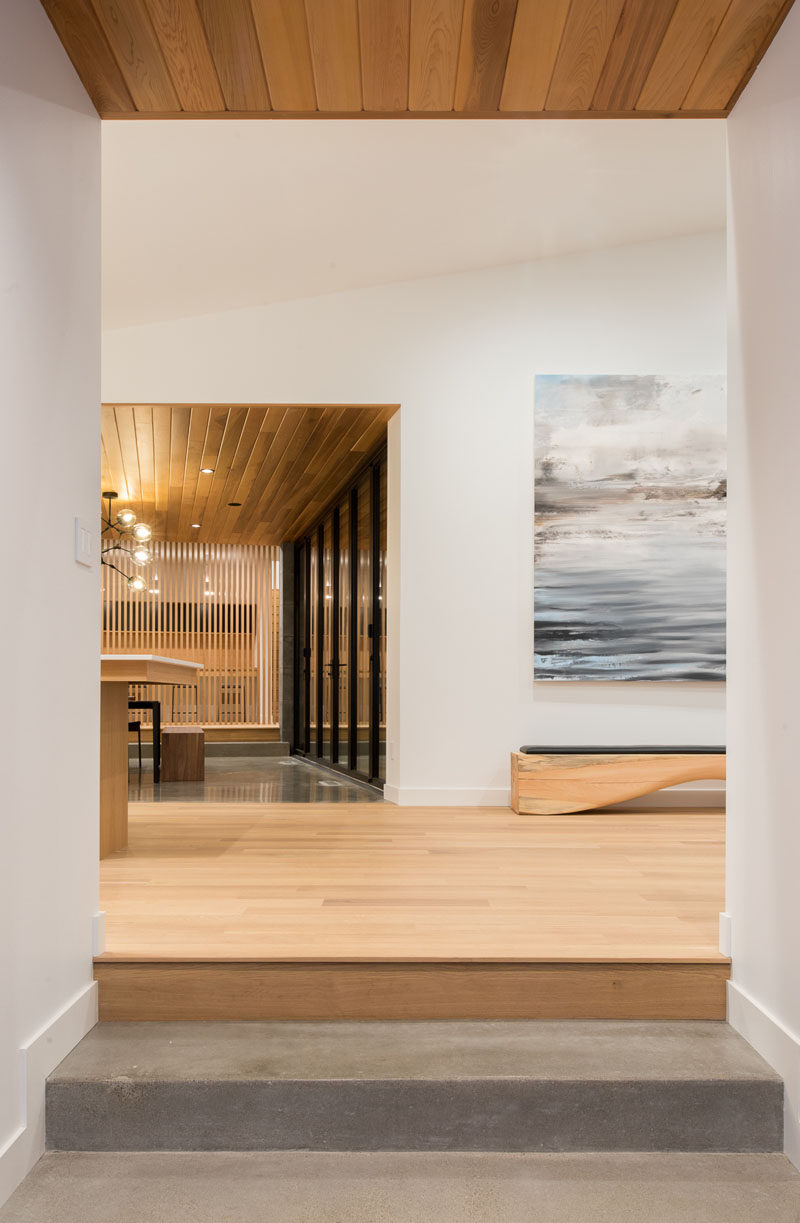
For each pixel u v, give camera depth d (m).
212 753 11.00
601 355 5.41
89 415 2.43
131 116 2.59
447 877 3.45
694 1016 2.48
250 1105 2.10
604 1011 2.48
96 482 2.49
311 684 10.24
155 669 4.20
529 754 5.02
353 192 4.08
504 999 2.47
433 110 2.60
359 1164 2.05
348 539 7.88
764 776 2.29
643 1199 1.92
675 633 5.34
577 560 5.35
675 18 2.16
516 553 5.36
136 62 2.32
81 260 2.39
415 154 3.81
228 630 11.66
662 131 3.86
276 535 10.87
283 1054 2.23
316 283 5.13
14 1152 1.92
